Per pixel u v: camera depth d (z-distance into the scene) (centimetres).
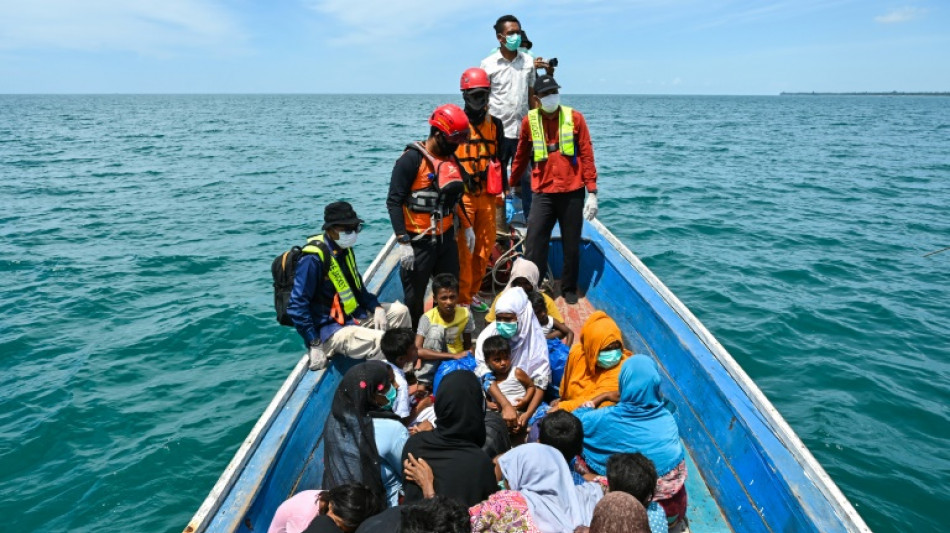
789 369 821
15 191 2333
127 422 749
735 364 408
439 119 471
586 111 11688
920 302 1059
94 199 2159
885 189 2228
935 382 784
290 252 489
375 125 6694
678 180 2400
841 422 695
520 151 615
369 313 504
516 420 431
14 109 13500
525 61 684
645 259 1295
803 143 4291
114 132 5709
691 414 430
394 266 656
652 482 312
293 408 401
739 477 359
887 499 576
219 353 932
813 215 1750
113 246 1513
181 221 1786
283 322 484
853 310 1017
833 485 302
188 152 3750
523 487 328
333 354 471
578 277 707
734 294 1088
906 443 661
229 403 790
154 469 664
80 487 639
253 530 321
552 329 526
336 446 356
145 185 2469
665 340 491
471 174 538
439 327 493
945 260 1305
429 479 318
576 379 444
